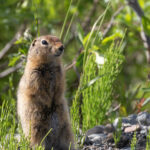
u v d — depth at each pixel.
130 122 10.55
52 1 17.17
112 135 9.71
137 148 9.09
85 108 10.69
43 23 15.77
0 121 8.52
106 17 12.16
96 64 11.02
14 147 8.12
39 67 9.20
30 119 9.07
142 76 16.58
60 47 9.07
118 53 10.57
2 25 17.19
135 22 15.41
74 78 14.69
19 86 9.45
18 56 11.42
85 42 11.33
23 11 15.48
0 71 17.94
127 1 13.23
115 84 11.20
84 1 16.92
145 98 12.43
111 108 11.91
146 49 14.32
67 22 16.33
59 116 9.30
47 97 9.11
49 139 9.31
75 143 9.45
